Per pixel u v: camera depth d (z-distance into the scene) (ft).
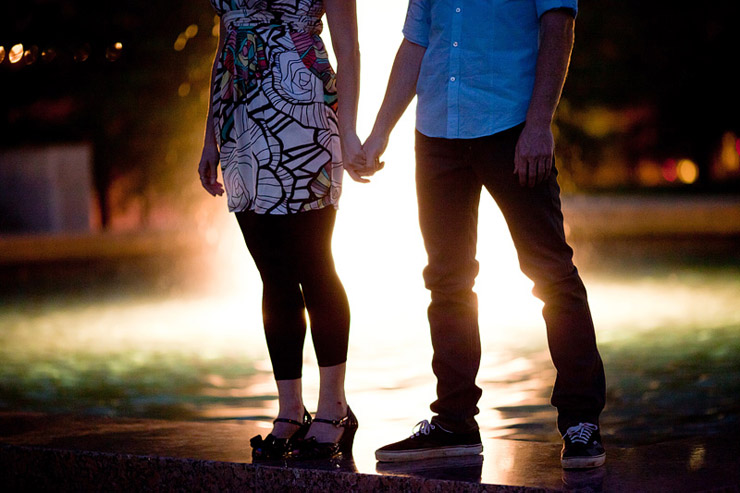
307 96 13.25
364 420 18.49
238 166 13.41
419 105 13.14
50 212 71.36
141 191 80.79
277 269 13.65
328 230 13.67
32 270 55.26
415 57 13.20
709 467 12.14
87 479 13.60
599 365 12.67
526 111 12.44
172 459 13.15
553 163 12.33
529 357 25.84
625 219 64.18
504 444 13.84
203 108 77.51
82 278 51.75
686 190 115.44
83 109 81.05
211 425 15.42
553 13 12.07
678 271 45.88
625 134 116.98
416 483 11.91
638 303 35.42
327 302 13.70
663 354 25.39
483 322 32.55
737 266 46.83
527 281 42.88
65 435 14.76
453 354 13.05
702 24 87.15
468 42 12.59
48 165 71.46
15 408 20.99
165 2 73.56
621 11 85.56
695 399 19.88
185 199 78.43
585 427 12.44
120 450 13.65
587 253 57.62
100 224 81.15
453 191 12.94
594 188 119.03
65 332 32.89
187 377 24.53
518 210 12.48
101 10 71.92
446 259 13.05
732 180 121.70
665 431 17.25
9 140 82.64
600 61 87.20
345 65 13.44
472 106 12.55
